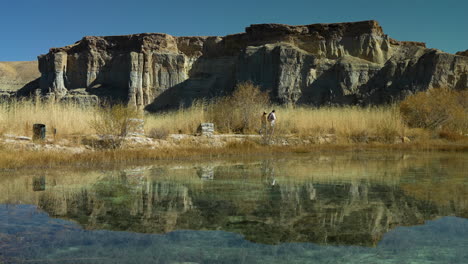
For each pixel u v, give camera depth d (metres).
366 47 95.88
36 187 5.74
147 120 17.53
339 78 86.19
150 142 13.03
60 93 106.38
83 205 4.40
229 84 99.19
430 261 2.50
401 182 6.12
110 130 12.27
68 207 4.29
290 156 12.27
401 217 3.76
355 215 3.86
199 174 7.38
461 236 3.09
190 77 107.69
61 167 8.66
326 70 89.06
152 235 3.20
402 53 94.06
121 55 107.00
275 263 2.47
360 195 4.97
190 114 19.02
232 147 14.12
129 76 100.69
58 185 5.96
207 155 11.99
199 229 3.35
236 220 3.68
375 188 5.54
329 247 2.84
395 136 18.66
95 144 11.80
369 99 80.19
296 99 86.62
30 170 8.09
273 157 11.84
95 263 2.48
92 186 5.87
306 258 2.55
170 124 17.98
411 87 75.81
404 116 22.83
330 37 98.31
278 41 100.94
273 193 5.15
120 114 12.56
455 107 22.91
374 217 3.76
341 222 3.59
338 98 84.25
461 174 7.21
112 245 2.88
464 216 3.78
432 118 22.30
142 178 6.81
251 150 13.41
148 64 102.75
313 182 6.21
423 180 6.36
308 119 19.34
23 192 5.30
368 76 86.00
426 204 4.36
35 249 2.78
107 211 4.09
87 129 13.57
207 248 2.79
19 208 4.23
